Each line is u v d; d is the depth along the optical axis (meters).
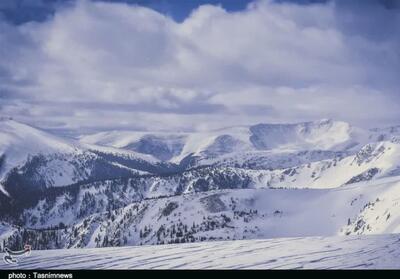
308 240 109.31
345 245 98.81
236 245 109.94
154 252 106.56
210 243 114.38
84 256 104.12
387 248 92.81
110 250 111.88
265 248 103.06
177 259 96.94
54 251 112.69
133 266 91.56
